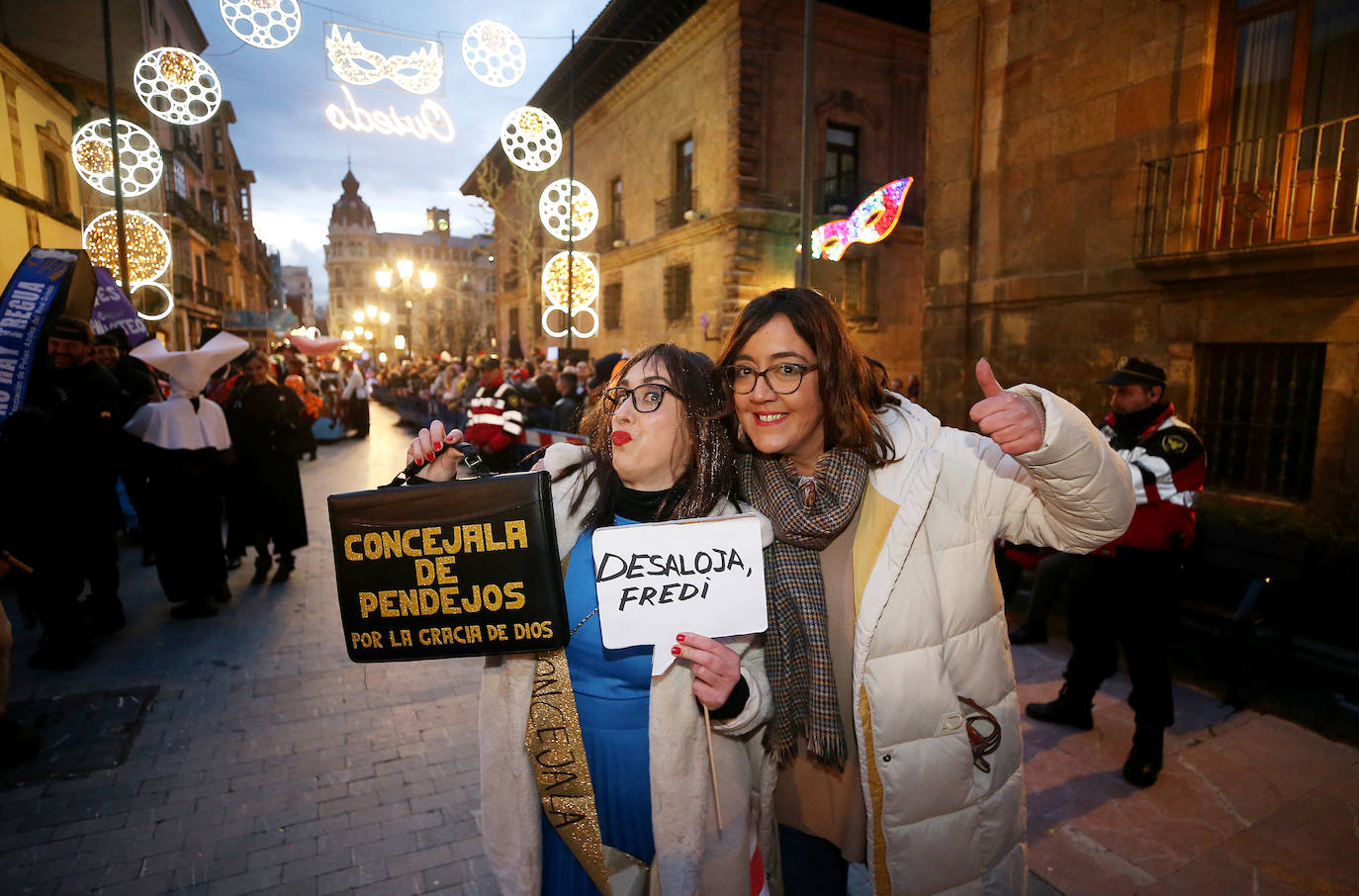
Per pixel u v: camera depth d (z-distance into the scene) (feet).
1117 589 10.14
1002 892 4.91
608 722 4.74
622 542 4.44
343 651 15.17
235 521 19.95
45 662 14.19
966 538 4.74
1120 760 10.74
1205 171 17.39
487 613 4.36
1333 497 15.08
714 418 4.87
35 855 8.84
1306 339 15.42
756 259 53.93
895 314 60.49
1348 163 15.55
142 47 61.05
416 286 243.81
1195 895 7.98
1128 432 10.55
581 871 4.99
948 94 23.41
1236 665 12.39
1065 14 19.97
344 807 9.85
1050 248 20.70
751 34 51.85
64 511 14.05
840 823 5.18
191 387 16.43
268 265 225.97
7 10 56.54
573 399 26.91
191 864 8.71
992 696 4.83
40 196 47.14
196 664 14.48
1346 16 15.37
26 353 14.66
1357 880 8.21
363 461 43.57
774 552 4.96
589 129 77.00
